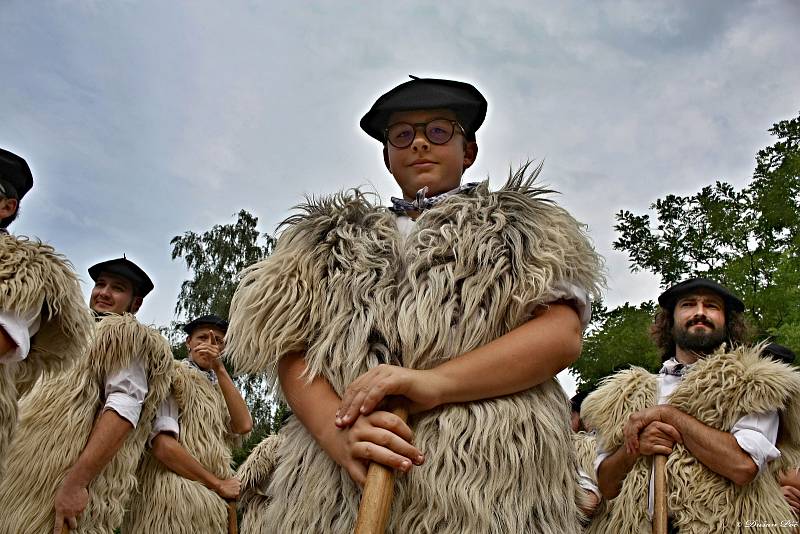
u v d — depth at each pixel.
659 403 2.96
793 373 2.69
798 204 13.77
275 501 1.54
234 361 1.64
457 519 1.35
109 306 3.80
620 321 13.40
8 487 2.65
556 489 1.45
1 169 2.42
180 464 3.33
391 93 1.89
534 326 1.51
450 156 1.81
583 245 1.65
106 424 2.70
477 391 1.42
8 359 2.01
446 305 1.50
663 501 2.56
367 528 1.25
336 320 1.52
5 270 2.02
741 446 2.55
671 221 16.06
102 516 2.79
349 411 1.37
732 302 3.17
